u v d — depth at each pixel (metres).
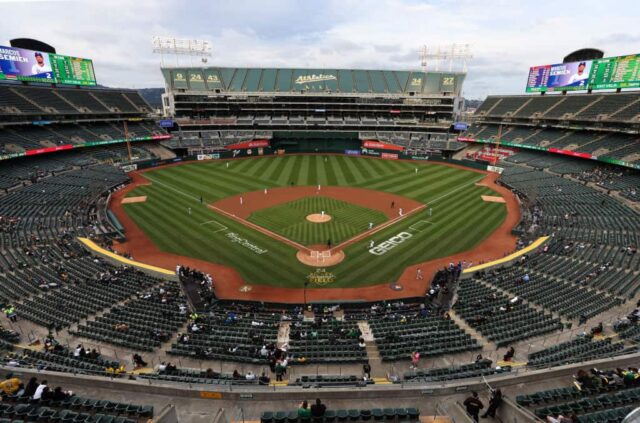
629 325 21.44
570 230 39.47
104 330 21.56
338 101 97.12
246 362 18.91
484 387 14.23
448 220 45.19
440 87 97.44
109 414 12.73
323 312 26.20
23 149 58.25
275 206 49.91
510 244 38.62
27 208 43.31
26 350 18.58
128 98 87.50
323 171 72.31
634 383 13.77
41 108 65.69
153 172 68.50
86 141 69.69
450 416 12.62
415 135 94.38
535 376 14.66
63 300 25.31
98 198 51.41
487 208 49.59
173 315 23.98
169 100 94.06
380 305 27.20
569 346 19.53
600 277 28.34
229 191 57.22
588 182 56.25
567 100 75.19
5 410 12.18
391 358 19.27
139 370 17.83
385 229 42.22
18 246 33.66
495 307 24.91
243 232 41.12
